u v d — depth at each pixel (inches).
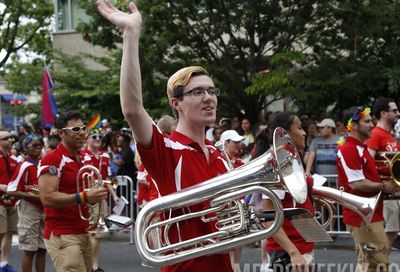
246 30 567.8
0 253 357.1
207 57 585.6
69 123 238.8
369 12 523.2
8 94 1349.7
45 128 638.5
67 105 763.4
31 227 310.5
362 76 530.3
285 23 559.2
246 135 468.8
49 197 231.5
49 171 233.1
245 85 579.2
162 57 572.1
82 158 264.1
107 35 592.4
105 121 601.6
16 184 307.3
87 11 592.4
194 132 142.8
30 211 310.5
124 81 129.8
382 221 247.9
